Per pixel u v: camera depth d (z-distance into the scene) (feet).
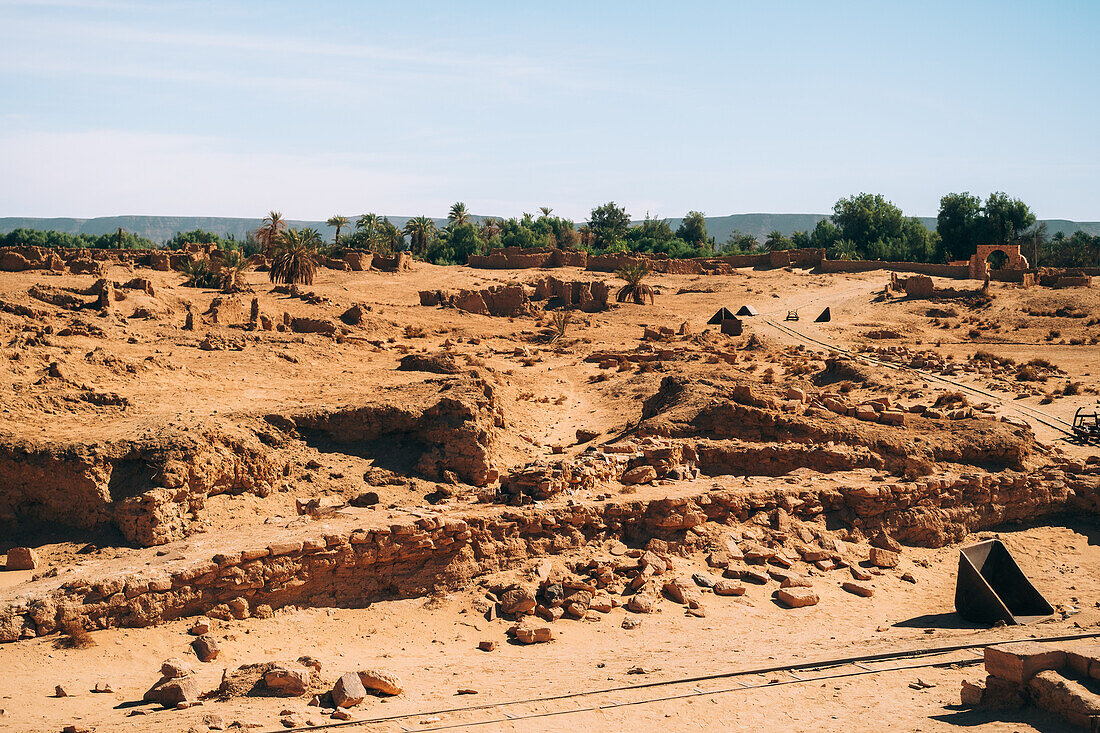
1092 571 85.87
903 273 336.08
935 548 90.84
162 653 58.90
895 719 48.73
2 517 79.92
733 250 567.59
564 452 117.70
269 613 65.62
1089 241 483.10
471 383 119.14
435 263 417.28
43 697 50.65
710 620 70.79
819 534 86.89
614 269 345.10
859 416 111.96
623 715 50.08
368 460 98.89
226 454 88.38
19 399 101.30
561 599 71.56
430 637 66.08
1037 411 149.18
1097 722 43.04
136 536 78.38
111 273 253.65
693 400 115.24
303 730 45.52
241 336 173.47
